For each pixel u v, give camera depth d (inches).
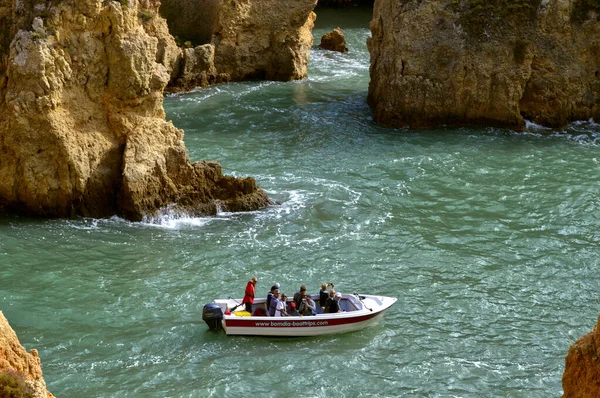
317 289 1380.4
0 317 844.6
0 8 1692.9
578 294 1395.2
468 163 1961.1
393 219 1659.7
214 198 1689.2
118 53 1630.2
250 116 2305.6
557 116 2250.2
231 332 1235.9
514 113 2223.2
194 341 1227.9
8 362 818.8
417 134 2181.3
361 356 1203.2
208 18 2751.0
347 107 2423.7
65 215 1624.0
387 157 1990.7
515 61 2223.2
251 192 1704.0
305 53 2758.4
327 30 3553.2
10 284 1358.3
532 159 1993.1
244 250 1510.8
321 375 1151.6
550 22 2237.9
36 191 1600.6
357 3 4180.6
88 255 1471.5
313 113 2349.9
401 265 1475.1
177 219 1646.2
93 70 1636.3
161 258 1471.5
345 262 1478.8
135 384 1111.6
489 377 1162.6
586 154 2034.9
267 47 2709.2
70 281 1378.0
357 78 2773.1
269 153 2007.9
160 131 1673.2
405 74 2229.3
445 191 1802.4
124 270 1423.5
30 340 1210.0
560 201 1750.7
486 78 2219.5
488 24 2233.0
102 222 1614.2
